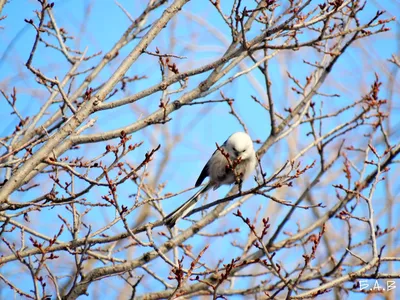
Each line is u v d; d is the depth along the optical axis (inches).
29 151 327.9
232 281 466.6
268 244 489.7
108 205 331.9
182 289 429.7
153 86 343.6
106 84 343.3
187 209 376.2
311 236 495.8
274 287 465.4
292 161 356.5
